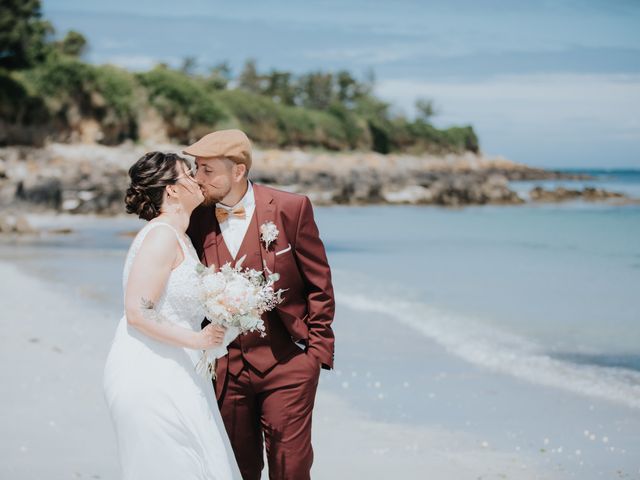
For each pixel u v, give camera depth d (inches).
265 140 3267.7
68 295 465.1
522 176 4197.8
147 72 2628.0
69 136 2290.8
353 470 191.0
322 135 3476.9
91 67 2359.7
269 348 137.3
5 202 1405.0
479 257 805.2
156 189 129.7
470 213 1752.0
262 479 184.4
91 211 1416.1
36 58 2379.4
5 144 2166.6
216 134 136.9
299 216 139.1
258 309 127.5
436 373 291.9
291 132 3363.7
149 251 125.3
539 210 1878.7
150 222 130.1
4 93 2158.0
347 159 2984.7
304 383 137.2
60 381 261.3
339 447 209.2
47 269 609.0
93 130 2336.4
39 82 2266.2
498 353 325.7
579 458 200.2
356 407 248.4
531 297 499.8
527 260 774.5
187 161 134.3
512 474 188.2
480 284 570.9
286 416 136.4
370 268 686.5
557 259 786.2
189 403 124.8
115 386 124.5
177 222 131.0
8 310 403.5
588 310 447.5
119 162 2076.8
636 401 254.4
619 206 2074.3
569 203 2222.0
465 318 414.0
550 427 226.7
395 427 227.1
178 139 2625.5
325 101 4490.7
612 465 194.7
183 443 123.9
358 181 2512.3
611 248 920.3
